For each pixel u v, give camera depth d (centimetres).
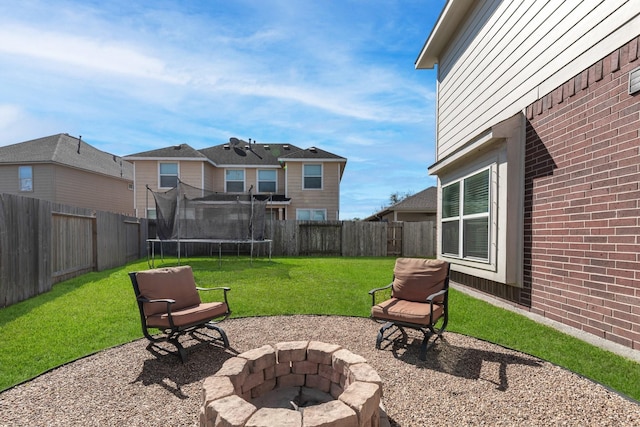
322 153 1675
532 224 448
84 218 792
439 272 388
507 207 468
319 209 1645
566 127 392
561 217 399
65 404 245
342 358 243
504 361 315
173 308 357
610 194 338
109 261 919
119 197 1956
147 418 229
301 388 262
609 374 287
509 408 238
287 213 1636
